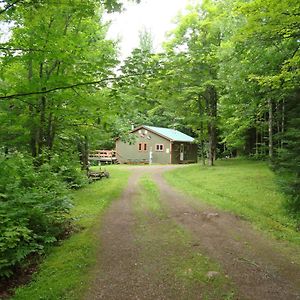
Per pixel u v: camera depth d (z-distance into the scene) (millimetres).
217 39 22812
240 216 10133
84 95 10680
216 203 12109
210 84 21328
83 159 21828
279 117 20984
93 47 13266
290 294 5047
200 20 23406
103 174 22047
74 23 11664
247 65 13789
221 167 24672
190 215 10406
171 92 8461
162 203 12617
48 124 12922
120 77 7770
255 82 16016
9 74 10805
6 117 10828
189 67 7918
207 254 6773
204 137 27359
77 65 9375
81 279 5652
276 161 15250
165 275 5777
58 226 8594
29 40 8664
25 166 8930
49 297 5043
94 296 5066
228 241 7668
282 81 12367
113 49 14266
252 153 33375
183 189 16172
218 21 19547
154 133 42188
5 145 12969
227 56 14312
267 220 9539
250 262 6324
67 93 10172
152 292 5172
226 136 30875
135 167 32531
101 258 6656
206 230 8656
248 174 19141
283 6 8922
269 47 12328
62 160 14484
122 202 12945
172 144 41156
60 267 6195
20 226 6301
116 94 8227
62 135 17469
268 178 16922
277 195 12594
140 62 7637
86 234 8305
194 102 27000
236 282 5457
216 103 26984
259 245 7367
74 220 9719
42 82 8734
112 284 5465
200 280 5547
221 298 4938
